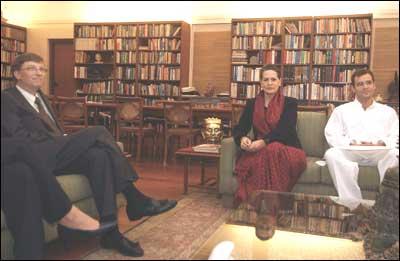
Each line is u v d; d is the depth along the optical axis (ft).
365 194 9.34
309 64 21.53
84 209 7.56
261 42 22.25
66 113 18.40
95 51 25.38
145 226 8.46
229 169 10.14
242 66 22.70
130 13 25.67
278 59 22.11
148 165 16.98
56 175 7.25
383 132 10.05
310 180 9.66
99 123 21.21
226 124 17.90
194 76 24.86
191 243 7.43
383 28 21.29
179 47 23.67
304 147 11.17
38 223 5.76
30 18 27.86
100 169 6.97
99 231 6.31
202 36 24.54
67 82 27.84
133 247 6.84
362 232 6.61
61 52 27.81
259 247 5.64
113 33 24.77
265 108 10.61
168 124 18.53
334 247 6.08
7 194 5.72
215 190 12.26
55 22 27.35
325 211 7.61
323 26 21.20
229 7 23.80
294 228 6.66
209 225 8.60
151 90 24.38
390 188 6.09
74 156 7.25
